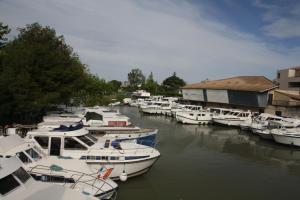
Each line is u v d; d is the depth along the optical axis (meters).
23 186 8.41
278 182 15.91
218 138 29.38
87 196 8.94
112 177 13.33
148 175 15.74
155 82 102.81
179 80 99.19
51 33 27.03
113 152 13.26
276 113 41.31
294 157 22.56
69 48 28.53
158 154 14.33
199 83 64.56
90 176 10.95
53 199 8.33
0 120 19.72
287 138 25.73
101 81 61.34
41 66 21.19
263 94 43.09
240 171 17.75
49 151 12.77
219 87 52.19
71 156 12.71
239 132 33.34
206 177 16.08
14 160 8.91
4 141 10.80
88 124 21.61
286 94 41.72
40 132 12.87
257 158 21.70
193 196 13.18
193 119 37.97
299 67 53.25
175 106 47.41
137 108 61.59
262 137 29.09
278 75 53.91
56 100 21.53
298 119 31.67
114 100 69.25
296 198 13.58
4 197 7.80
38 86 20.52
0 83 17.69
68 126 13.89
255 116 37.31
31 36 26.34
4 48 24.64
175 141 26.73
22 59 20.05
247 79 55.97
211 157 21.03
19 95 18.34
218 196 13.38
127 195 12.81
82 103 42.75
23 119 21.41
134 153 13.57
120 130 20.12
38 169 10.77
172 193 13.38
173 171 16.83
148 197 12.74
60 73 21.88
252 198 13.37
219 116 37.31
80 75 25.34
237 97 47.72
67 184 10.31
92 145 13.46
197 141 27.34
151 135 20.08
